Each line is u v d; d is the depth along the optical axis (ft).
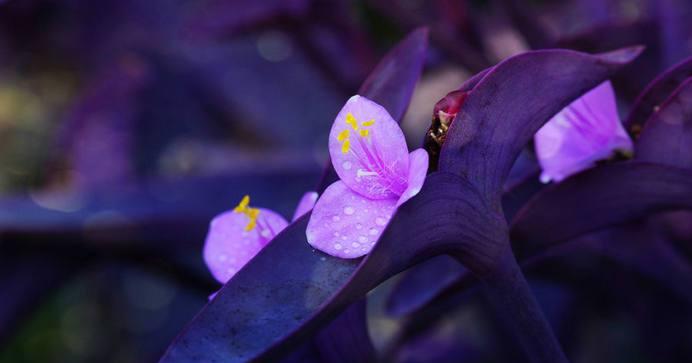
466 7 1.35
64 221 1.34
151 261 1.41
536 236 0.90
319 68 1.47
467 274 0.93
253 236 0.86
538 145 0.90
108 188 1.49
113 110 2.18
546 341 0.84
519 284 0.83
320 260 0.80
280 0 1.38
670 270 1.08
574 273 1.20
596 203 0.89
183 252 1.53
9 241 1.34
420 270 0.95
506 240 0.81
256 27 1.41
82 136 2.16
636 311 1.24
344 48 1.43
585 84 0.82
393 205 0.81
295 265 0.80
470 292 0.99
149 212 1.36
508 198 0.94
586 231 0.90
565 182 0.89
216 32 1.42
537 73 0.80
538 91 0.81
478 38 1.36
